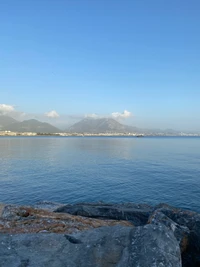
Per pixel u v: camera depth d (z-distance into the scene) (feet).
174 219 34.50
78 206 53.31
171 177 126.62
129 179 122.01
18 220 33.53
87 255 19.29
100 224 34.50
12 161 199.11
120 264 18.02
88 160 205.77
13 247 20.18
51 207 65.36
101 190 100.42
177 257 18.89
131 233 21.63
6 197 91.04
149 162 190.29
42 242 21.03
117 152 287.28
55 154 261.65
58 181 118.32
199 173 138.31
